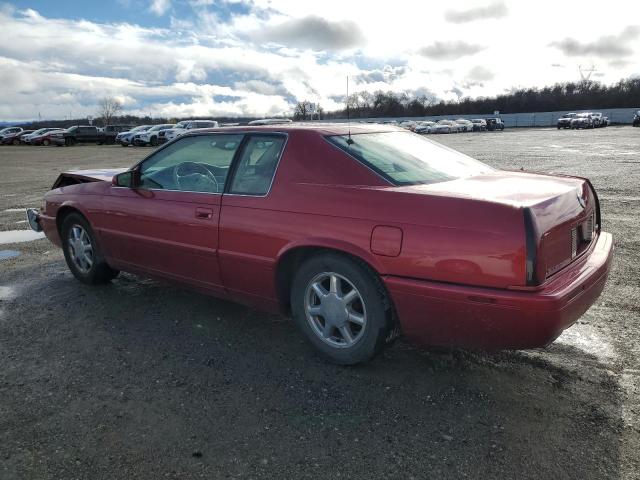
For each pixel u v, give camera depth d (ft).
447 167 11.63
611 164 51.60
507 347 8.96
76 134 137.69
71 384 10.31
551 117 252.83
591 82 309.83
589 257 10.29
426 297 9.11
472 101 325.21
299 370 10.73
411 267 9.20
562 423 8.75
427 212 9.17
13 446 8.39
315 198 10.44
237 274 11.80
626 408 9.14
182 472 7.72
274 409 9.31
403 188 9.82
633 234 21.26
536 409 9.18
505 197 9.07
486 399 9.52
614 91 291.38
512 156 65.82
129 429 8.79
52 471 7.78
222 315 13.73
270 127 11.94
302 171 10.87
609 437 8.36
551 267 8.90
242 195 11.57
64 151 106.32
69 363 11.21
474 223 8.73
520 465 7.75
